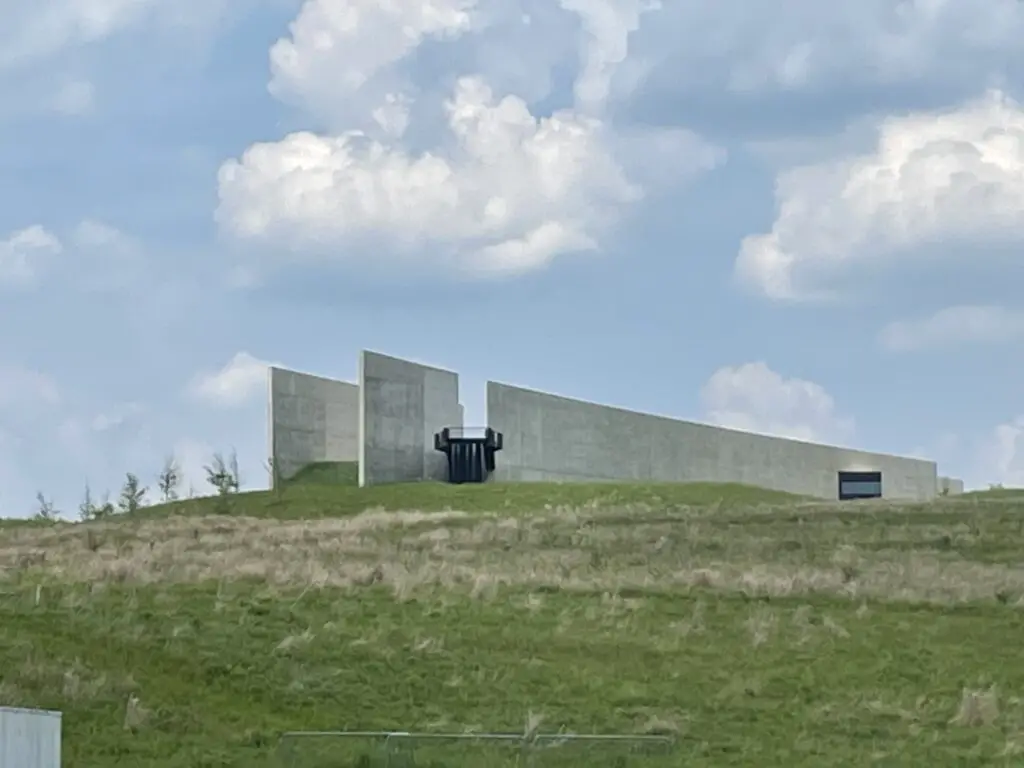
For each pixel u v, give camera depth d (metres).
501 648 37.47
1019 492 72.19
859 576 47.25
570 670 35.88
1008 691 35.28
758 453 101.94
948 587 45.06
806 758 29.94
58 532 58.66
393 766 28.62
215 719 31.78
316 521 62.88
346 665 35.75
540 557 50.56
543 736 29.58
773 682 35.31
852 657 37.69
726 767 29.19
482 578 43.94
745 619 40.91
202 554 49.19
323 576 43.94
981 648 38.81
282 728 31.53
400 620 39.62
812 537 55.94
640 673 35.88
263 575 44.25
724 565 49.34
